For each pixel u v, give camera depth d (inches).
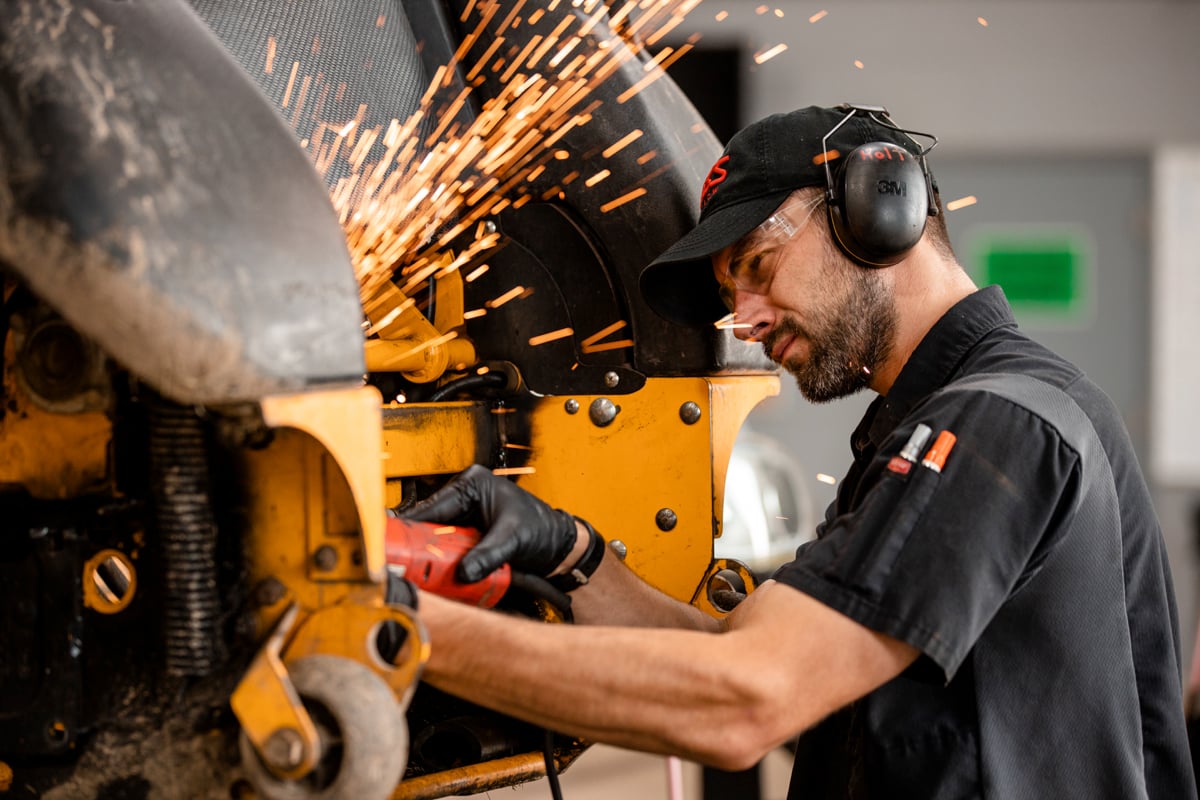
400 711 39.9
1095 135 321.1
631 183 68.7
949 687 56.8
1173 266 323.3
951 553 49.8
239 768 41.4
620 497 69.8
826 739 64.0
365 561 40.3
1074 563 55.9
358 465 40.2
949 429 52.5
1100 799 55.9
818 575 50.1
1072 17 317.1
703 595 69.0
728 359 70.7
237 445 42.6
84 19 38.8
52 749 43.1
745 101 297.4
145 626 42.4
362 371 40.9
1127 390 329.4
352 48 62.4
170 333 36.5
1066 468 52.4
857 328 62.0
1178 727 60.7
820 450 312.5
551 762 58.8
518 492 56.3
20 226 36.5
